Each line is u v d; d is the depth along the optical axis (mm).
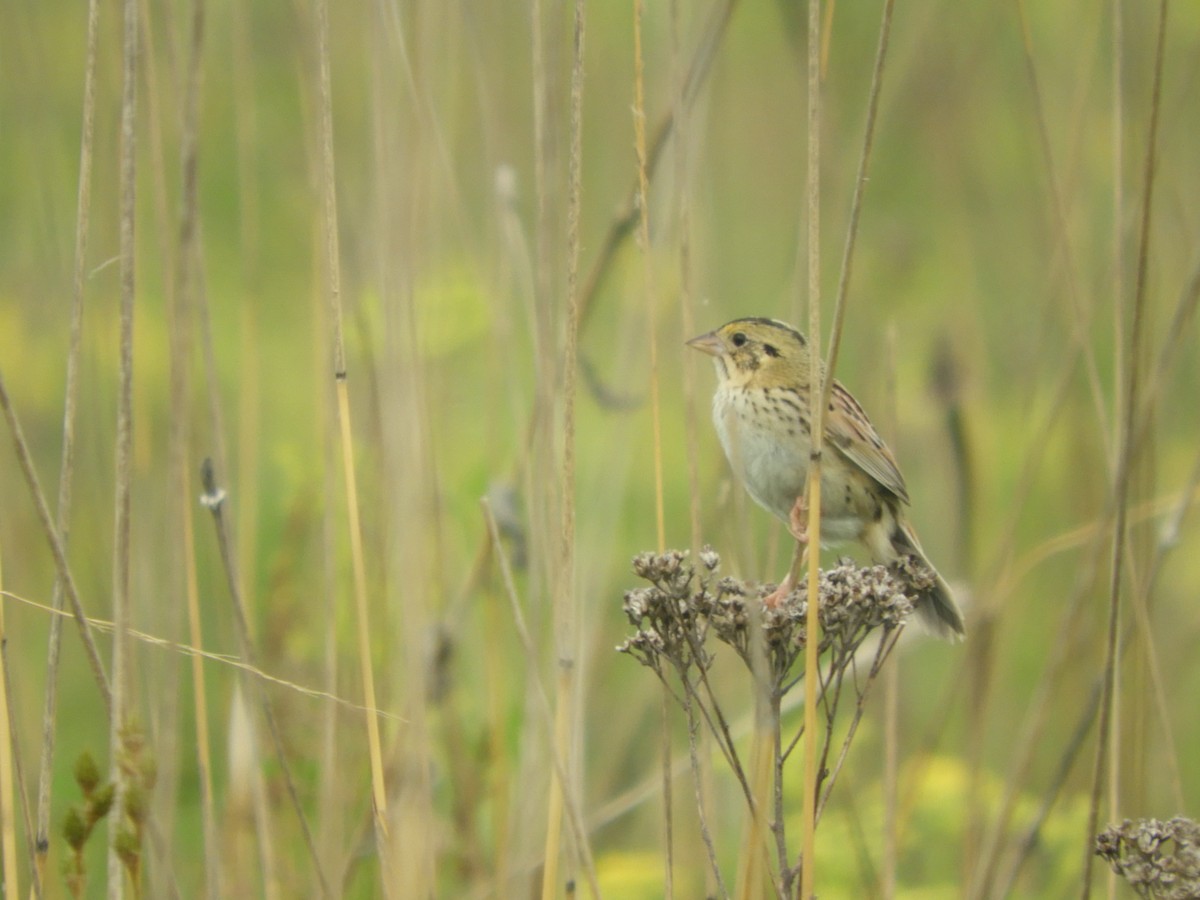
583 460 12352
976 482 12289
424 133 9016
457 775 9625
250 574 9859
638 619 6473
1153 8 10953
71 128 13852
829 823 10734
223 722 9836
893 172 16609
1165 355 8906
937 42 14680
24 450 6371
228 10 14062
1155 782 11281
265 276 14922
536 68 8117
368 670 7367
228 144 15055
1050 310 11484
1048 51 15875
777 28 16203
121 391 6645
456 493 11062
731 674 10852
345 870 8398
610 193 13961
